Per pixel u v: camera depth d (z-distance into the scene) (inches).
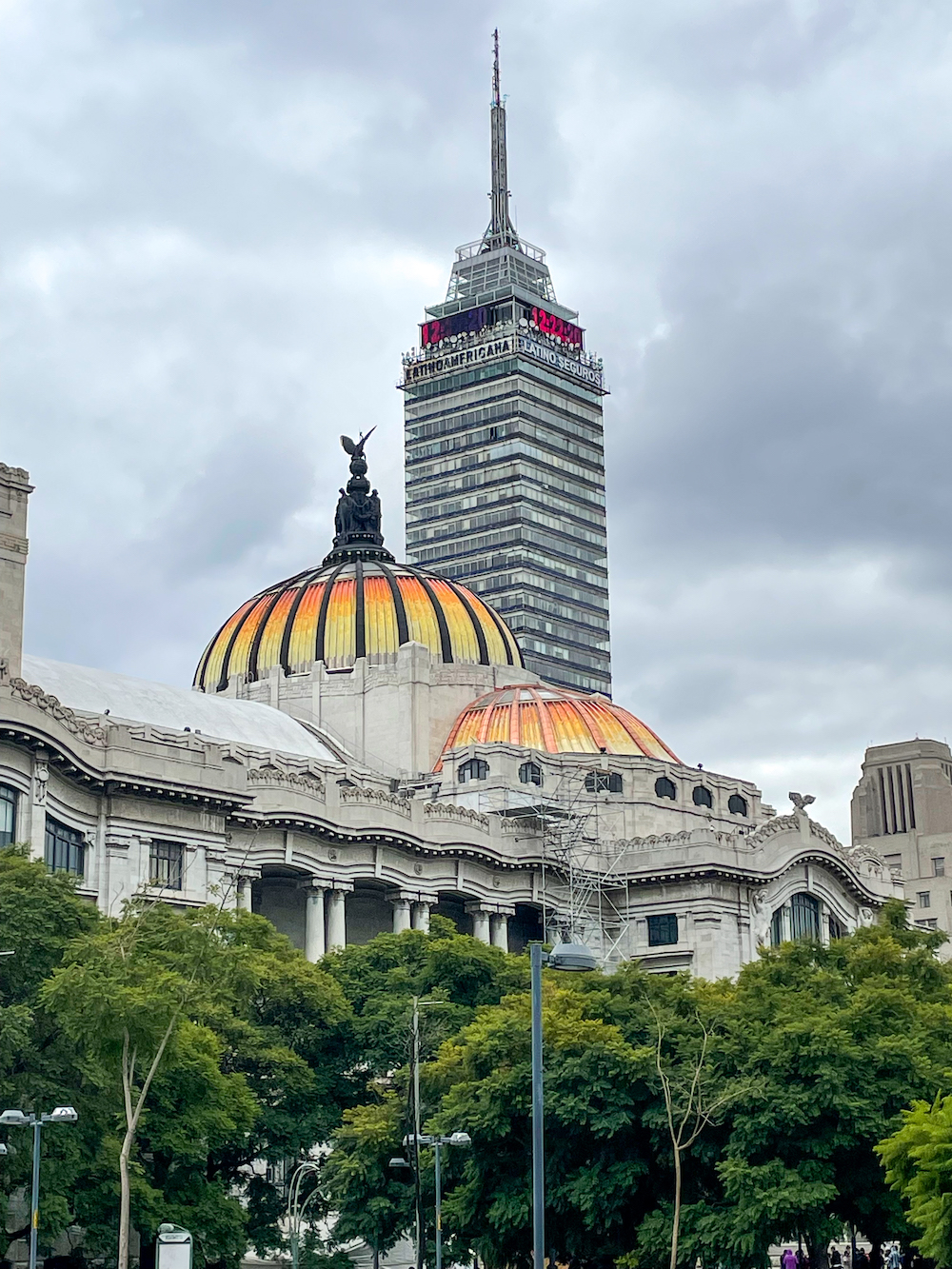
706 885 6668.3
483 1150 3838.6
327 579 7662.4
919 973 4899.1
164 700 6496.1
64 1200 3415.4
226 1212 3796.8
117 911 5039.4
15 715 4744.1
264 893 5885.8
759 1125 3651.6
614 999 4229.8
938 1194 3191.4
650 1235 3649.1
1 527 5108.3
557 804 6702.8
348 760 6963.6
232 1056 4207.7
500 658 7701.8
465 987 4840.1
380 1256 4970.5
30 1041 3511.3
